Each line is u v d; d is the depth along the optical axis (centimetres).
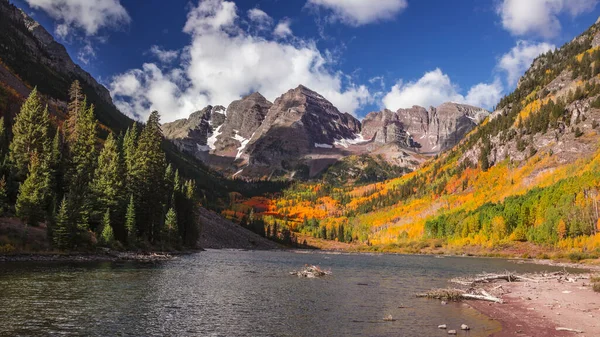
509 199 16612
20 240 5678
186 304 3164
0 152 7819
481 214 16450
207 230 16525
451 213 19950
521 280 5369
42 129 8619
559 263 9956
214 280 4772
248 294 3825
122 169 8819
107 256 6612
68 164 8519
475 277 5794
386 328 2505
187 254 9806
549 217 12788
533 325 2544
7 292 3200
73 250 6325
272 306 3228
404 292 4222
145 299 3272
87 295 3281
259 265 7600
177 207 11944
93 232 7606
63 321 2425
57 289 3456
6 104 11869
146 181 9250
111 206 8012
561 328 2409
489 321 2692
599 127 19862
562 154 19450
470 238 15788
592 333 2305
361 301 3562
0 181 6400
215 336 2267
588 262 9969
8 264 4841
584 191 12875
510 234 14375
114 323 2447
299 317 2822
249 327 2495
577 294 3966
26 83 19288
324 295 3900
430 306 3316
